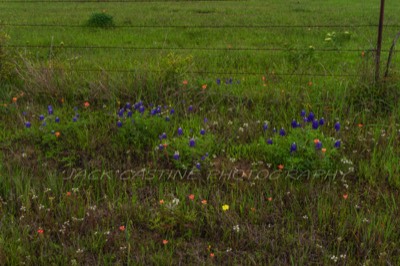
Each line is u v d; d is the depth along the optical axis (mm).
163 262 3314
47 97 6352
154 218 3812
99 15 12922
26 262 3295
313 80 6570
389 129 5090
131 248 3488
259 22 13812
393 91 5754
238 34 11656
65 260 3303
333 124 5398
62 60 8156
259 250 3465
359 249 3443
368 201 4043
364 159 4723
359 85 5852
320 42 10375
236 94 6215
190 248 3518
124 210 3902
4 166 4621
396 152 4797
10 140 5219
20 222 3740
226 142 5090
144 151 4996
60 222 3781
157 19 14531
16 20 14250
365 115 5520
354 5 18938
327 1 21156
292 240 3512
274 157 4688
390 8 17422
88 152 4961
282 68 7602
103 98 6223
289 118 5551
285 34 11562
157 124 5297
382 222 3695
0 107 5977
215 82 6617
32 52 9133
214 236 3631
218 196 4062
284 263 3326
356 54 8961
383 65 6125
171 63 6418
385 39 10578
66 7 19297
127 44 10273
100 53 9039
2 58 6812
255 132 5238
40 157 4836
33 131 5293
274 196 4160
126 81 6434
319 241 3545
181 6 19469
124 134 5195
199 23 13531
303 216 3840
